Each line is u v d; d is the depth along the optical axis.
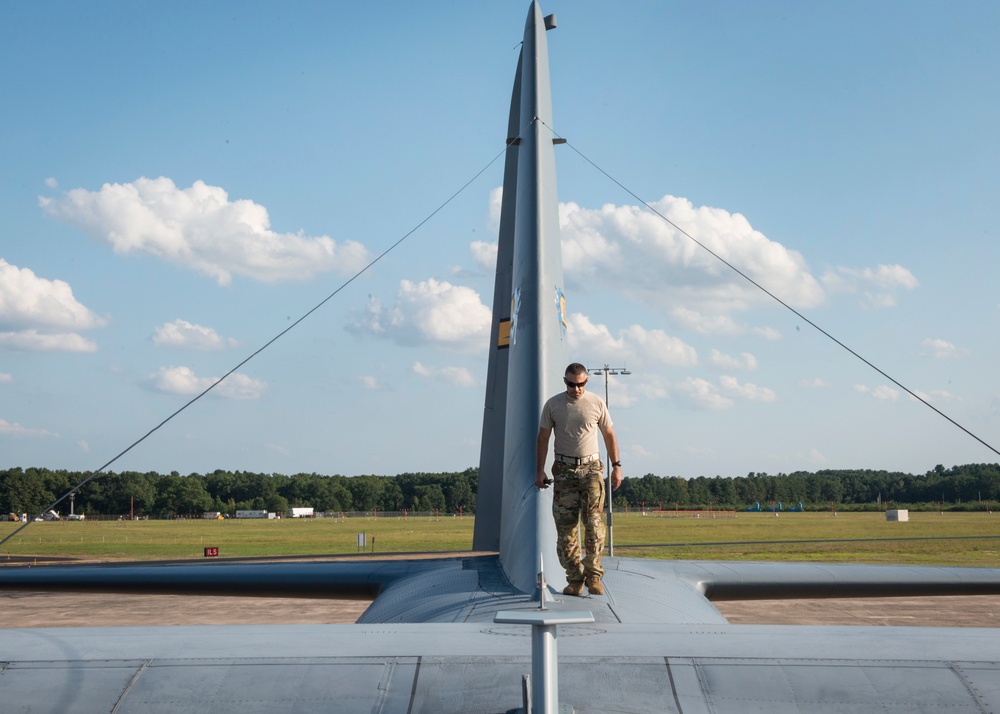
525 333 8.60
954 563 43.31
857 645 4.00
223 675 3.71
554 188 9.80
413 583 8.16
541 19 10.69
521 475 7.91
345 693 3.56
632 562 9.51
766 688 3.57
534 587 6.51
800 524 116.00
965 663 3.73
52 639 4.17
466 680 3.64
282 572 9.50
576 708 3.44
